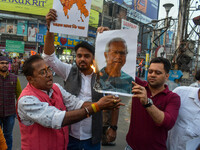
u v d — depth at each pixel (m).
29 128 1.13
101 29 1.21
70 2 1.38
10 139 2.50
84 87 1.67
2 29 16.98
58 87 1.44
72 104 1.44
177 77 6.45
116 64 1.15
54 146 1.19
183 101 1.63
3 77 2.43
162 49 7.23
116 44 1.15
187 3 6.98
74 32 1.40
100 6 18.92
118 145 3.08
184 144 1.58
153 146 1.41
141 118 1.47
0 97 2.37
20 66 14.77
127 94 1.13
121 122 4.24
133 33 1.12
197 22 8.05
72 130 1.64
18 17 16.69
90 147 1.67
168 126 1.22
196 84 2.09
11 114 2.47
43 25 17.66
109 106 1.14
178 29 7.03
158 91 1.50
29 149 1.12
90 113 1.12
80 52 1.60
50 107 1.12
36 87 1.21
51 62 1.59
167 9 8.58
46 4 17.11
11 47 16.73
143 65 20.94
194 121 1.54
